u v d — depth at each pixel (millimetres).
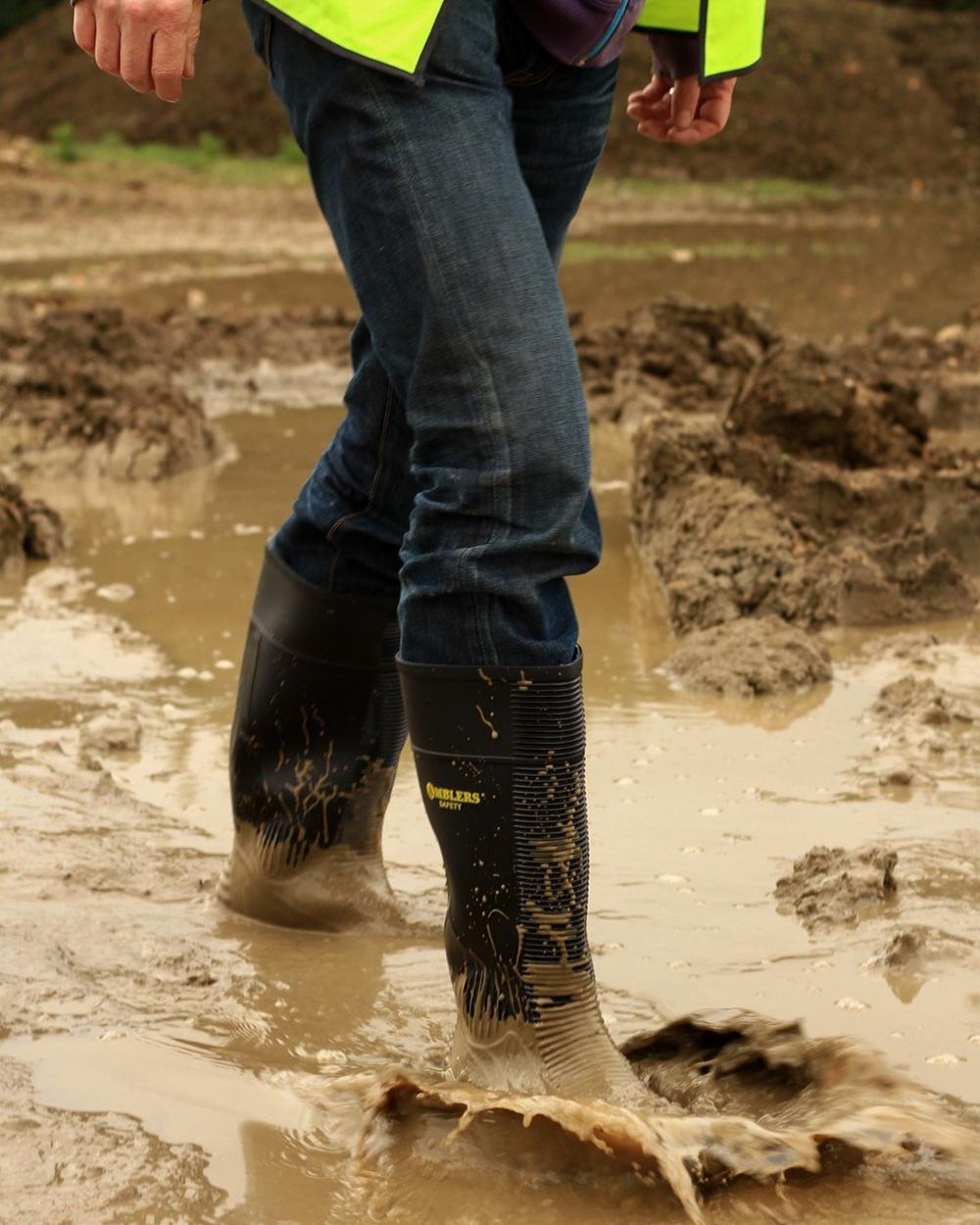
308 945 6426
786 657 9945
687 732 8992
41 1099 5059
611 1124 4578
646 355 20500
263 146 70312
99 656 10234
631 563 12914
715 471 13047
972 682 9930
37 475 15711
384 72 4852
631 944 6352
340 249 5199
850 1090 5000
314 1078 5242
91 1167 4668
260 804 6512
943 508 13039
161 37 4980
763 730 9031
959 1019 5711
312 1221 4457
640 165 67312
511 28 5281
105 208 48594
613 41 5453
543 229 5855
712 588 11172
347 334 23438
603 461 16828
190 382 20438
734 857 7246
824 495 12914
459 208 4902
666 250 40500
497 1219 4473
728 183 66000
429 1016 5816
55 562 12625
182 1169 4688
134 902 6766
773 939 6402
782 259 38688
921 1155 4711
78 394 17625
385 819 7777
